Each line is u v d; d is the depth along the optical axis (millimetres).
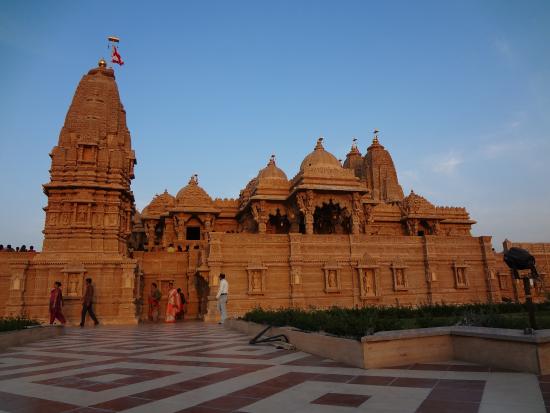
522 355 6969
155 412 5078
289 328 11609
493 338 7527
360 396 5617
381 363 7746
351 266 29297
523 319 9430
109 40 38375
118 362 9070
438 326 9844
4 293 25594
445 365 7766
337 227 37719
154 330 18547
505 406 4988
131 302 26062
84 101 30375
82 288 25734
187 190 38375
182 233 37125
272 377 7027
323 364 8211
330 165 35938
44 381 7137
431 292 30406
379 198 53344
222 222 42062
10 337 12750
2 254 25953
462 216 47500
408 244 31125
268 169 39531
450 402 5215
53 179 28141
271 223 39594
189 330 18094
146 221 40812
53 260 25906
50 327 16250
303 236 28719
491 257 32688
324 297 28250
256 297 26938
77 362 9250
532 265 8062
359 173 58688
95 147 29234
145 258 30828
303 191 32812
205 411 5078
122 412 5113
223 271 26812
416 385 6176
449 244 32062
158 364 8641
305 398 5582
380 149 56750
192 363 8672
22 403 5668
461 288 31328
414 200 44938
